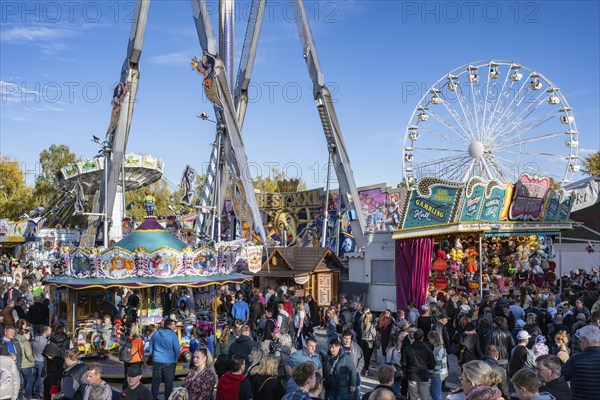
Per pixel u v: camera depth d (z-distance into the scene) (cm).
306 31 3228
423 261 2302
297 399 630
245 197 2781
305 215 3781
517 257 2503
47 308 1655
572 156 3117
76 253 1541
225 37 3161
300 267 2569
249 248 1862
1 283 2383
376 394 519
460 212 2188
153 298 1577
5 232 4469
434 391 1044
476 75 3145
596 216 3291
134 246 1552
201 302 1902
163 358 1148
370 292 2555
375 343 1614
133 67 2772
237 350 1015
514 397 801
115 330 1482
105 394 658
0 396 758
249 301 2162
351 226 3072
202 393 831
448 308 1719
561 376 652
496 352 889
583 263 3297
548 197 2458
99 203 2855
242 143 2839
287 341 1037
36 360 1231
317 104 3180
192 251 1571
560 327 1285
